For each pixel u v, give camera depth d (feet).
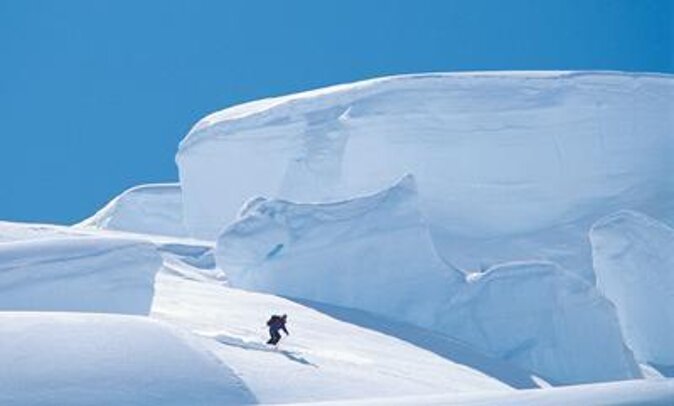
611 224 269.44
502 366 197.77
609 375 224.12
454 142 359.25
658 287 260.83
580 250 341.21
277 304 210.18
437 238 350.02
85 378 100.68
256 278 235.40
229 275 240.32
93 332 109.70
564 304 227.20
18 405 95.04
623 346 230.89
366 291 229.45
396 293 229.45
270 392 109.09
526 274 229.04
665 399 86.63
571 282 229.45
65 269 160.45
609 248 266.98
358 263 231.71
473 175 358.64
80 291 160.04
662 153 359.66
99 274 162.09
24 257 159.63
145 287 165.58
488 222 356.38
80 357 104.17
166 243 291.58
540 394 91.20
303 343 174.29
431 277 231.50
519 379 191.01
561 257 339.98
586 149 359.25
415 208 237.66
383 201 237.86
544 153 358.64
